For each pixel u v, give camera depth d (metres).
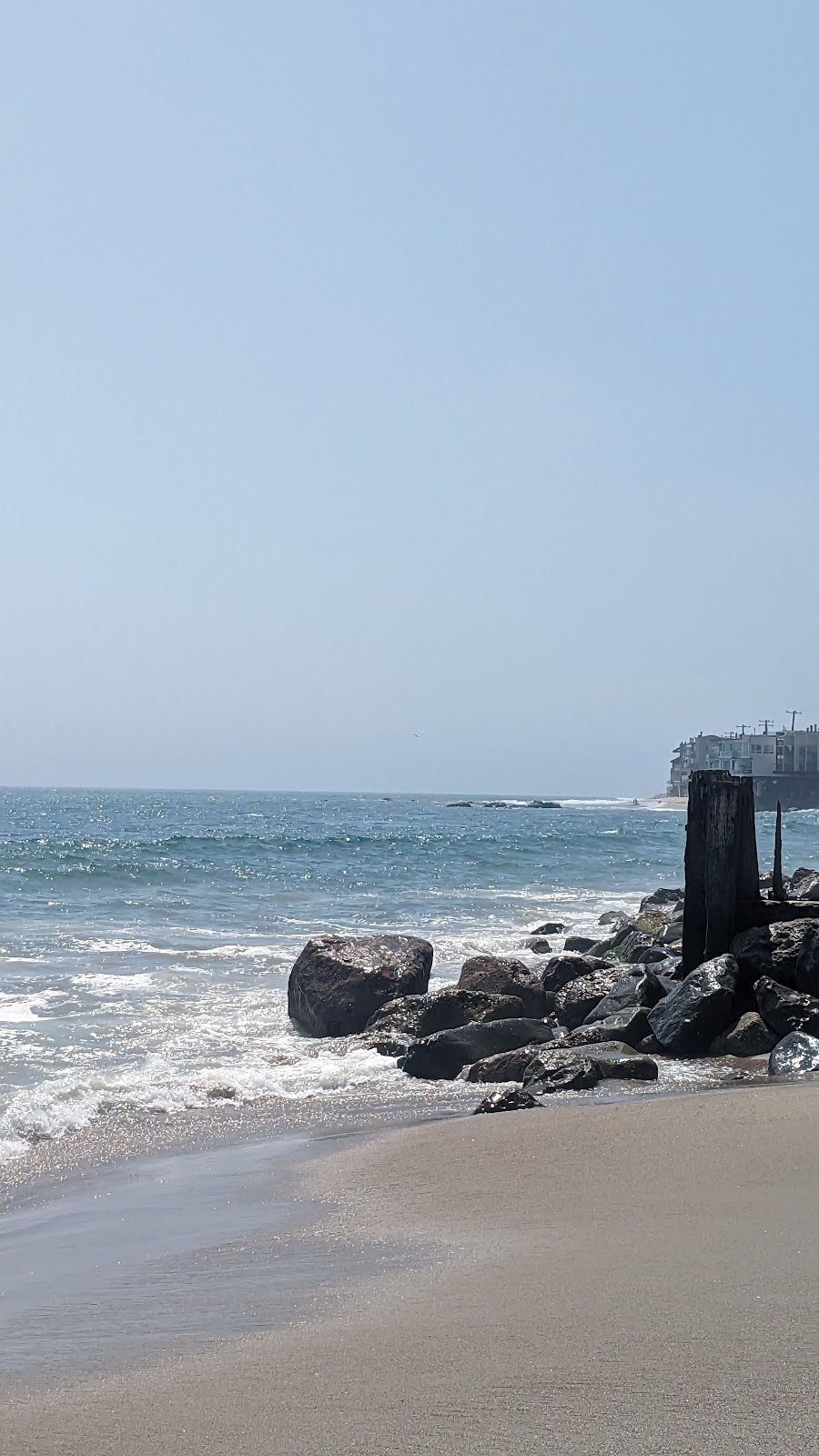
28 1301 6.44
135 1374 5.07
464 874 45.00
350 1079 14.23
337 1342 5.33
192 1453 4.14
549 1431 4.09
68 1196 9.32
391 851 53.09
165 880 38.91
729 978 15.91
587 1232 7.22
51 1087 13.06
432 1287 6.22
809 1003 15.31
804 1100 10.94
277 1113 12.34
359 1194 8.79
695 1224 7.23
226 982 20.97
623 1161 9.10
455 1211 8.06
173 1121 11.91
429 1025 16.50
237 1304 6.16
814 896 21.47
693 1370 4.61
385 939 19.03
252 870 42.78
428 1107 12.64
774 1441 3.91
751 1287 5.74
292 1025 17.73
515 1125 10.59
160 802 186.25
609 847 62.53
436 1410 4.36
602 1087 13.33
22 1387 4.98
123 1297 6.45
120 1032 16.75
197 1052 15.70
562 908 34.62
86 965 22.28
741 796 17.45
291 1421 4.38
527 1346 5.04
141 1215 8.53
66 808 138.75
